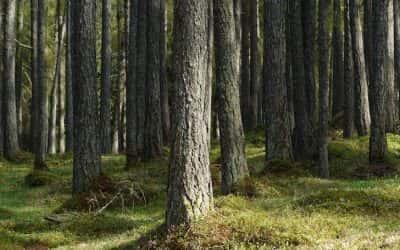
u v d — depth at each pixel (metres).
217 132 41.59
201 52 10.52
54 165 31.19
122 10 46.91
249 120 34.84
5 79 34.47
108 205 17.45
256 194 15.52
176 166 10.37
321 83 20.66
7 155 33.84
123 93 49.06
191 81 10.41
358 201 12.67
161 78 32.78
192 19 10.47
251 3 35.16
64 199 20.28
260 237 9.73
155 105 26.84
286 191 16.81
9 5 34.91
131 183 18.66
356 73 27.69
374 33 21.62
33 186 24.05
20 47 43.50
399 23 30.80
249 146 30.39
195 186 10.34
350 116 27.72
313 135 23.39
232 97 15.79
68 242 13.64
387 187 14.52
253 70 34.97
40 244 13.49
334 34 35.06
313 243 9.40
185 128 10.37
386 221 11.24
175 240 9.86
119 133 45.56
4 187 24.27
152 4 26.88
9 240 13.27
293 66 23.50
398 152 23.00
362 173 20.89
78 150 18.70
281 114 20.64
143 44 27.61
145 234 11.12
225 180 15.77
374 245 8.05
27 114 54.91
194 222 10.13
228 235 9.79
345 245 8.39
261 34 42.25
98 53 51.56
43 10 29.06
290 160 20.48
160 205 17.67
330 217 11.59
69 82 38.50
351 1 27.50
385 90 21.61
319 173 20.58
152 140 26.75
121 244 11.28
